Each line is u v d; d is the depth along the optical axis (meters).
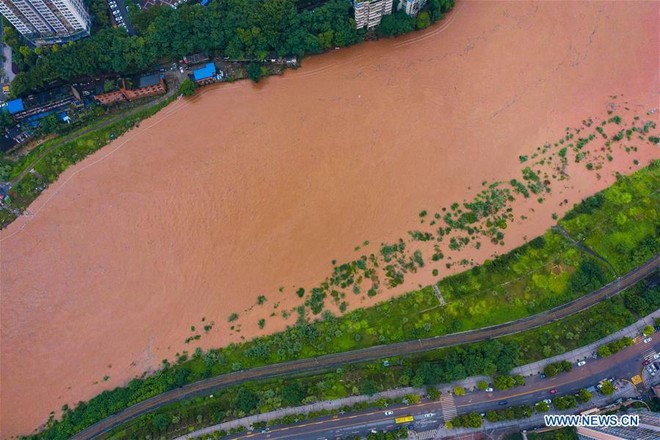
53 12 153.88
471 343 139.75
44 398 143.38
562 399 131.00
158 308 148.88
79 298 151.25
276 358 141.25
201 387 141.38
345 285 146.50
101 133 164.25
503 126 159.75
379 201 154.25
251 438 135.38
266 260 151.00
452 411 135.00
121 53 158.88
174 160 161.62
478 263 146.25
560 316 141.12
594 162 154.12
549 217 149.38
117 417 139.50
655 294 137.75
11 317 150.50
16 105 159.75
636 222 146.50
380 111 163.00
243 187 158.00
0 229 157.88
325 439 135.00
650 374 135.25
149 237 155.12
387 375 137.50
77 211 158.38
